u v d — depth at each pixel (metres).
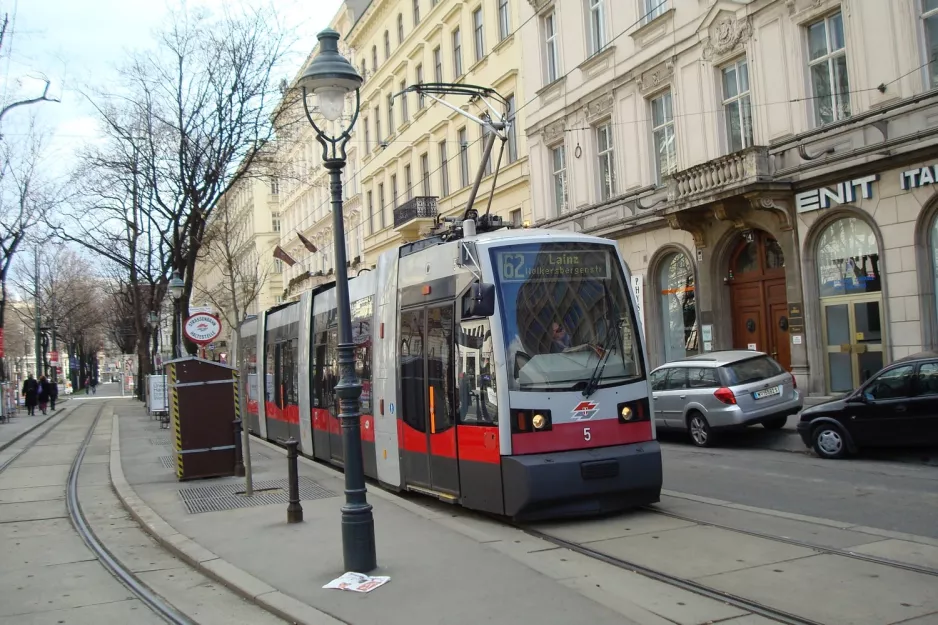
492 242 9.02
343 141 7.47
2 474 15.80
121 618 6.48
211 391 13.41
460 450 9.28
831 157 17.33
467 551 7.55
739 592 6.10
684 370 15.94
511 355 8.71
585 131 26.16
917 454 12.39
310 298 16.36
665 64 22.53
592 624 5.48
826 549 7.17
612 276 9.46
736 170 19.06
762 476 11.52
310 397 15.95
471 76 33.31
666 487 11.02
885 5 16.41
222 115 26.55
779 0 18.80
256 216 67.88
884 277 16.64
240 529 9.19
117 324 69.25
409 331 10.70
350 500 7.04
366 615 5.88
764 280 20.34
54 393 43.53
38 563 8.48
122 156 27.92
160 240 33.66
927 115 15.56
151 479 13.54
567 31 26.75
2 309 29.94
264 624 6.04
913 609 5.54
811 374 18.31
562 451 8.68
